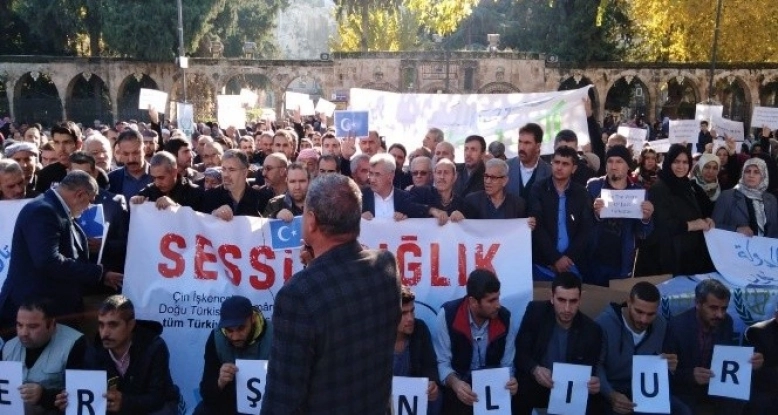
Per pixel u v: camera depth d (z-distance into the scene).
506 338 6.49
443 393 6.45
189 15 44.84
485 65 47.06
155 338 6.02
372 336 3.40
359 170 8.70
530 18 52.66
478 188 9.15
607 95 48.53
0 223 7.17
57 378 5.78
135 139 8.23
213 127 24.23
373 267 3.48
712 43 34.97
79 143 9.45
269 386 3.24
